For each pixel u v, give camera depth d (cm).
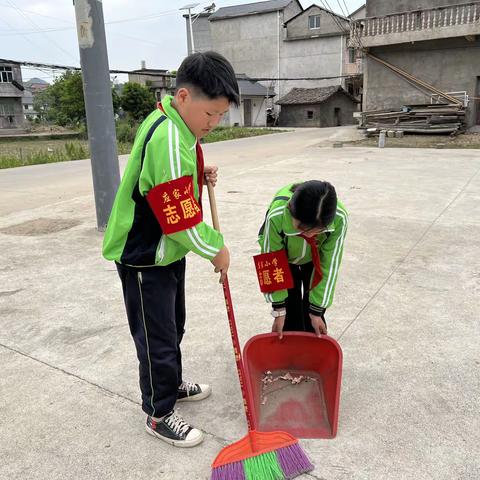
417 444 188
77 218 571
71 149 1448
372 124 1769
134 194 163
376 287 339
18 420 206
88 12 435
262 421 204
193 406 215
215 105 154
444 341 264
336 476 173
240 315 300
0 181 920
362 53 1848
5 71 3381
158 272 173
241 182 786
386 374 234
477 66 1631
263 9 3497
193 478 175
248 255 414
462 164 935
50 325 294
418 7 1677
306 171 893
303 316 241
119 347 266
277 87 3634
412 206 578
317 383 224
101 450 189
